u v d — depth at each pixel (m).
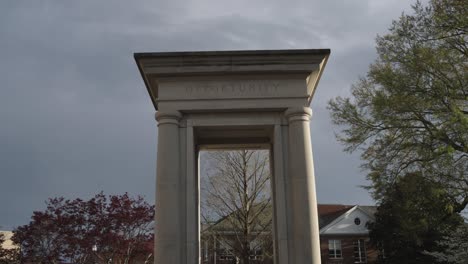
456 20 28.77
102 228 31.50
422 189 30.36
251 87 17.05
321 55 16.97
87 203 31.77
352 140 32.62
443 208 30.62
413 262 47.41
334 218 68.69
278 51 16.92
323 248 65.88
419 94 30.00
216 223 43.53
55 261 31.45
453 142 28.36
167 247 15.38
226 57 16.91
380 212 53.03
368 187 32.69
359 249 66.31
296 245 15.79
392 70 30.98
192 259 15.63
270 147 20.30
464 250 27.11
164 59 16.81
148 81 17.80
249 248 41.75
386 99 30.48
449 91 28.59
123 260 32.72
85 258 31.78
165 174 16.08
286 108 16.95
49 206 31.73
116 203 31.81
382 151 31.33
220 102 16.89
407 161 30.94
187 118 17.05
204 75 17.02
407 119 30.67
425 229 32.06
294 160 16.41
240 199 41.97
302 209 15.84
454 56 29.53
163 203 15.79
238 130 18.39
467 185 29.52
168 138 16.48
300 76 17.16
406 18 30.73
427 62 29.06
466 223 28.16
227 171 43.16
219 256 52.06
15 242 32.28
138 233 32.41
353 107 32.69
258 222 42.72
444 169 29.20
